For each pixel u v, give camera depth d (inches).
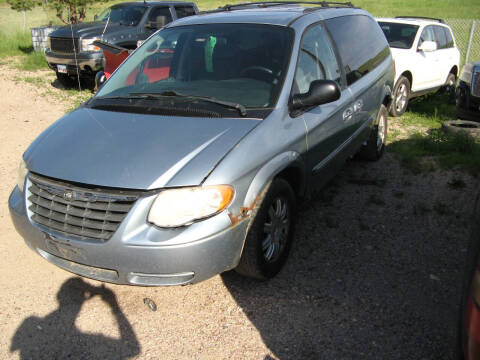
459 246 153.4
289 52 143.6
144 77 156.1
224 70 146.4
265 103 132.8
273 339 112.3
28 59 548.7
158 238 103.7
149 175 107.1
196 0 1307.8
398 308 122.3
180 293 130.4
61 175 112.8
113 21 433.4
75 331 116.0
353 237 159.5
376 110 209.3
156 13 434.9
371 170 222.7
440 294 128.0
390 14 1062.4
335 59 169.6
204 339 112.9
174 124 124.4
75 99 381.7
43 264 144.8
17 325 118.2
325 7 187.8
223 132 119.9
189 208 104.3
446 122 279.1
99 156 114.9
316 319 118.7
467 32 695.7
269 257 129.7
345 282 133.9
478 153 236.5
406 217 174.1
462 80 266.4
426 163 230.2
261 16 161.0
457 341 79.7
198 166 108.7
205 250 105.9
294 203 138.8
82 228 109.8
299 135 134.4
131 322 119.1
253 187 115.4
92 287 133.4
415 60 321.7
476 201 115.6
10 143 269.9
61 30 404.5
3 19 948.0
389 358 105.7
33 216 118.3
